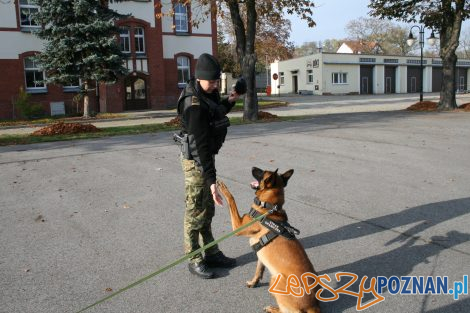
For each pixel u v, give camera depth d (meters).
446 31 20.66
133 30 28.03
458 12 19.94
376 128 14.31
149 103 29.19
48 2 21.12
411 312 3.36
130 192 6.91
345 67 51.47
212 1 18.05
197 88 3.73
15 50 24.83
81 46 21.36
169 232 5.09
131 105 28.64
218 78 3.69
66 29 21.41
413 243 4.62
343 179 7.48
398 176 7.59
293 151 10.35
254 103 18.09
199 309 3.43
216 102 3.84
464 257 4.25
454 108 20.81
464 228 5.01
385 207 5.86
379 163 8.73
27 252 4.55
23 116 24.03
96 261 4.32
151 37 28.62
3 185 7.52
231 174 8.05
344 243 4.67
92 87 24.89
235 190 6.93
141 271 4.10
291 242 3.19
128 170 8.62
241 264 4.26
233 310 3.41
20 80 25.09
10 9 24.48
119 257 4.41
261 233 3.33
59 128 15.26
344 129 14.30
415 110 21.50
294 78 56.41
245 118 18.11
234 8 17.61
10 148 12.12
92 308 3.45
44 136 14.61
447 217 5.39
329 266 4.15
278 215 3.38
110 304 3.51
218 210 5.90
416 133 12.83
